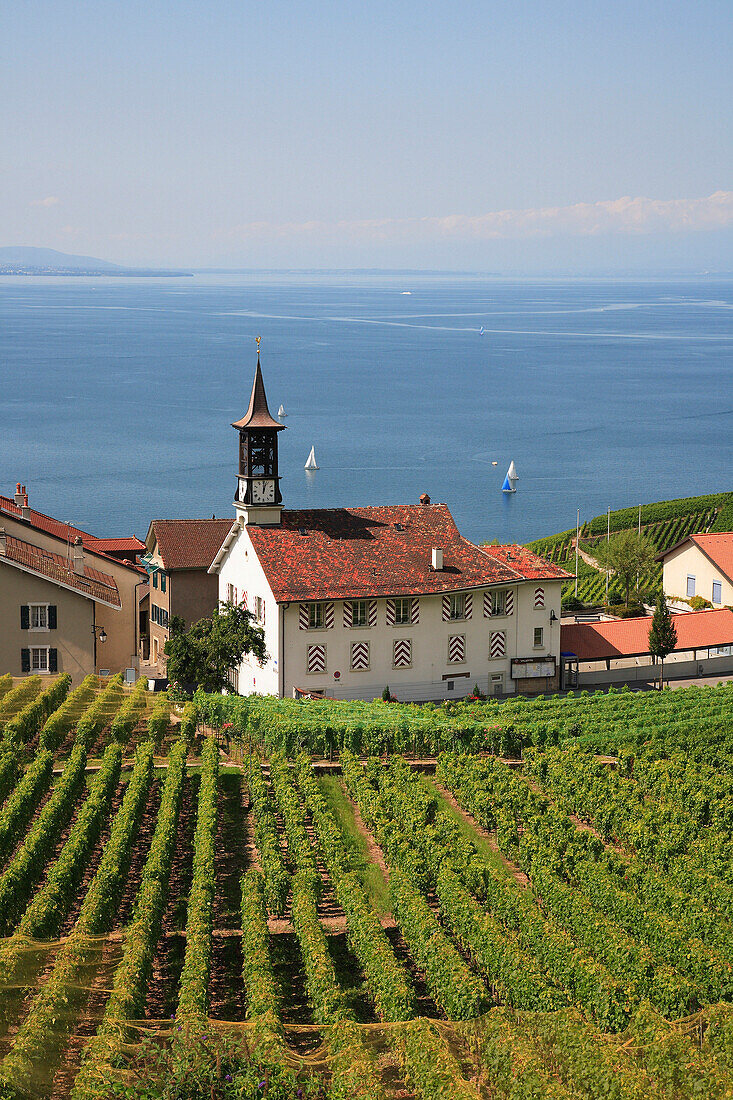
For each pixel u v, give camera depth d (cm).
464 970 3294
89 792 4934
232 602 7531
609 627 7819
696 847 4375
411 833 4525
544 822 4503
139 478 19250
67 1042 2936
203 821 4434
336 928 3897
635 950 3422
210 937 3525
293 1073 2756
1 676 6781
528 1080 2725
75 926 3591
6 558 6806
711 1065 2809
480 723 5722
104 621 7588
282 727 5475
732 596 8681
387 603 6931
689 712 6059
